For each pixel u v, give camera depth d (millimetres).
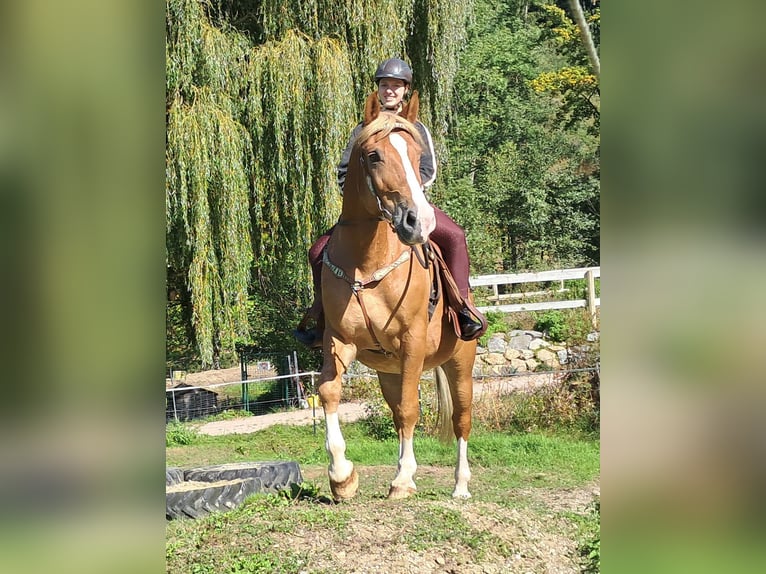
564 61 31703
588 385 12273
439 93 14289
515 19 32938
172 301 15297
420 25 14023
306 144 12453
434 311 5281
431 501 5121
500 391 13070
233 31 12711
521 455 9828
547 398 12266
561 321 17250
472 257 23422
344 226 4836
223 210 11828
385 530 4480
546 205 26250
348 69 12469
